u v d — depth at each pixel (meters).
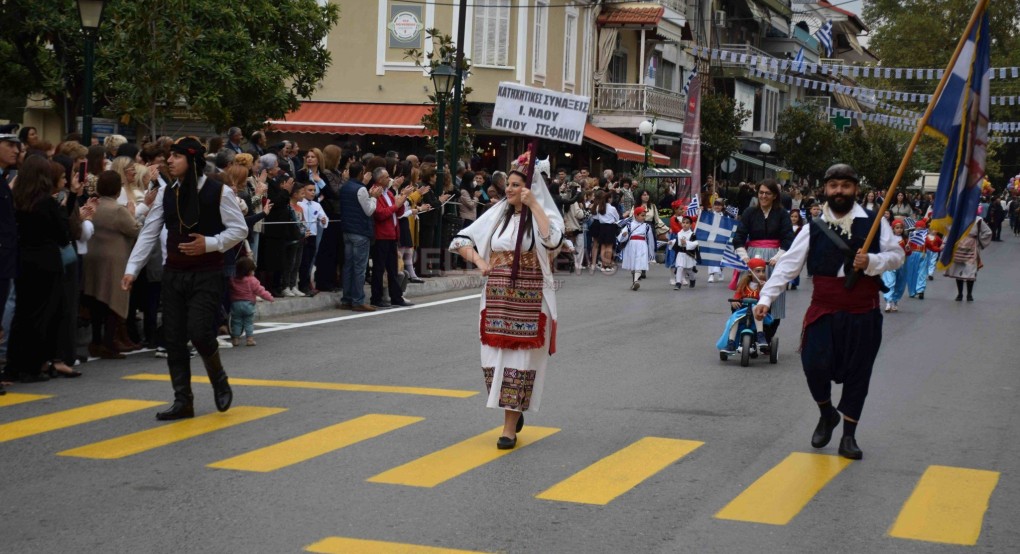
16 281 10.96
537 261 8.55
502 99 8.59
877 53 86.38
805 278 26.28
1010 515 6.96
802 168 57.09
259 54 27.28
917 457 8.49
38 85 28.48
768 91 60.12
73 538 6.25
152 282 12.71
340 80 35.31
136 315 13.38
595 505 7.01
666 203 32.41
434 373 11.86
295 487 7.34
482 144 36.97
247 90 27.12
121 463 7.95
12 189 10.96
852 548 6.25
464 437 8.90
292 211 16.00
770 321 13.01
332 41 35.19
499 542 6.25
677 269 23.05
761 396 10.91
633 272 22.39
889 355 14.05
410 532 6.41
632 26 42.41
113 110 18.92
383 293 18.19
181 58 18.00
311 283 17.52
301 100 34.59
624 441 8.83
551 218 8.58
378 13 35.09
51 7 26.34
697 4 49.47
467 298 19.50
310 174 17.62
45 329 11.02
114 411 9.75
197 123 31.34
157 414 9.47
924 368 13.00
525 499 7.12
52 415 9.55
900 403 10.77
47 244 10.96
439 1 35.16
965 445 8.97
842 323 8.34
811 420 9.80
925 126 8.34
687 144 38.06
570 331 15.61
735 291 13.23
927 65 81.44
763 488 7.48
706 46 50.62
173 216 9.31
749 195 34.28
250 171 15.27
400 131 32.53
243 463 7.96
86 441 8.62
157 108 18.38
